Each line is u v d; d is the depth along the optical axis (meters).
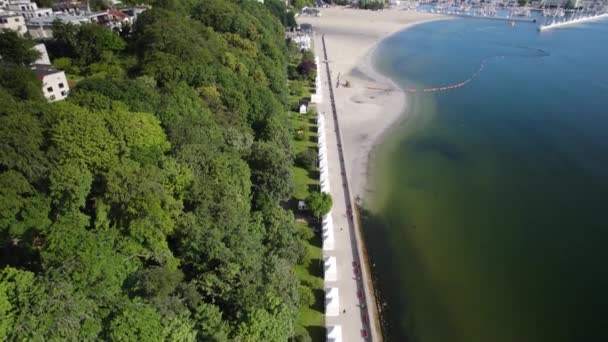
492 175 94.38
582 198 86.19
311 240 69.06
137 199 46.03
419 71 174.62
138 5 186.62
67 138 52.88
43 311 33.22
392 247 72.06
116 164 52.91
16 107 55.34
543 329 57.91
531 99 141.38
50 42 113.94
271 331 41.16
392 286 64.06
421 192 87.56
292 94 138.38
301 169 90.62
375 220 78.50
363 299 57.72
